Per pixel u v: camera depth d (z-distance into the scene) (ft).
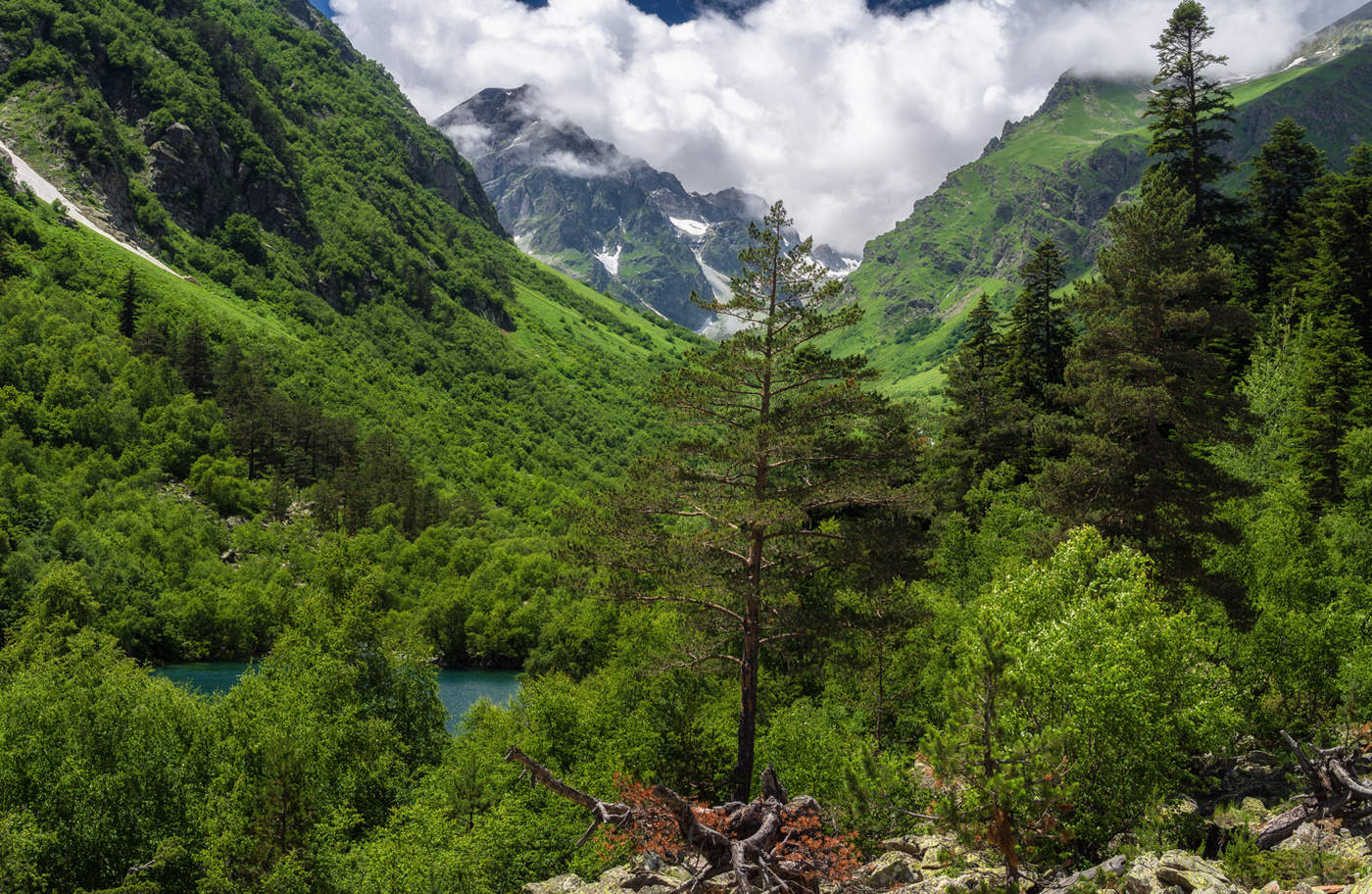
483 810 122.21
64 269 624.59
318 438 572.10
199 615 351.25
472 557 447.01
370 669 152.15
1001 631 50.16
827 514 143.64
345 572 168.25
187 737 115.75
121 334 586.45
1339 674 75.66
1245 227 172.96
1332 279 169.58
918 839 65.72
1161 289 97.76
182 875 104.78
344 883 100.53
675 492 102.42
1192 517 95.71
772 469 107.86
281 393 631.97
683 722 103.14
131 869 102.53
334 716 135.33
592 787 107.04
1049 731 47.47
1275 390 144.05
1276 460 134.31
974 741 48.96
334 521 490.90
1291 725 78.74
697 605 106.52
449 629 383.86
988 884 50.24
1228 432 97.25
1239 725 66.08
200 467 495.00
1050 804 47.03
